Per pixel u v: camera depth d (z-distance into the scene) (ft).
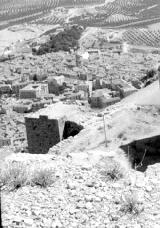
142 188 71.36
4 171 78.07
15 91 626.64
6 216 65.21
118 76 613.11
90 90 543.80
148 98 168.45
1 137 375.04
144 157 119.55
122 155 118.62
